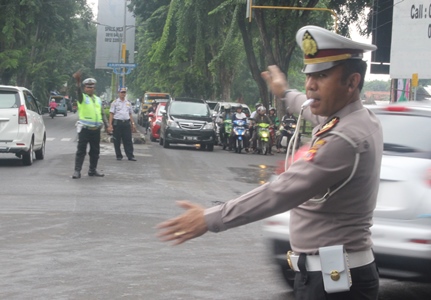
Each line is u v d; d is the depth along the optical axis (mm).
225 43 34375
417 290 7320
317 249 3145
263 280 7332
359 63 3178
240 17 34750
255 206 3014
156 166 19328
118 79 39031
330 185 3037
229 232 9953
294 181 3012
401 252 6066
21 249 8531
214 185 15484
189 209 3062
